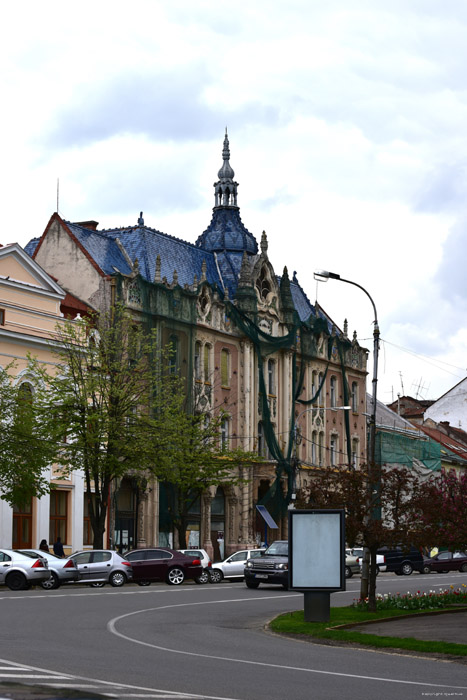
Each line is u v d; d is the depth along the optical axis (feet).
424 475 320.50
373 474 105.81
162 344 210.18
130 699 44.27
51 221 209.67
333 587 92.02
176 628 86.53
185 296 219.20
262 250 250.16
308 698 47.11
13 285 176.55
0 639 70.74
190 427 188.96
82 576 150.00
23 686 46.75
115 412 165.99
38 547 176.45
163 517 208.03
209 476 189.57
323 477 108.17
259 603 120.47
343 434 281.95
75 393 161.99
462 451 362.94
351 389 289.74
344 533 92.58
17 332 174.09
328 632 82.99
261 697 47.16
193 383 218.79
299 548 92.84
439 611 106.32
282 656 67.21
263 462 237.66
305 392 263.29
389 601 110.73
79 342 169.58
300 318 277.23
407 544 103.86
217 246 256.52
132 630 82.33
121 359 172.65
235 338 237.45
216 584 166.71
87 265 204.23
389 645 74.90
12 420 157.58
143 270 220.23
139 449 166.40
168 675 54.34
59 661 58.90
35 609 100.42
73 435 169.07
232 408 233.96
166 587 151.02
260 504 237.66
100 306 200.85
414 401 402.72
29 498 162.30
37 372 164.04
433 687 52.26
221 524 229.25
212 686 50.62
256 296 244.63
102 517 164.45
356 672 58.85
